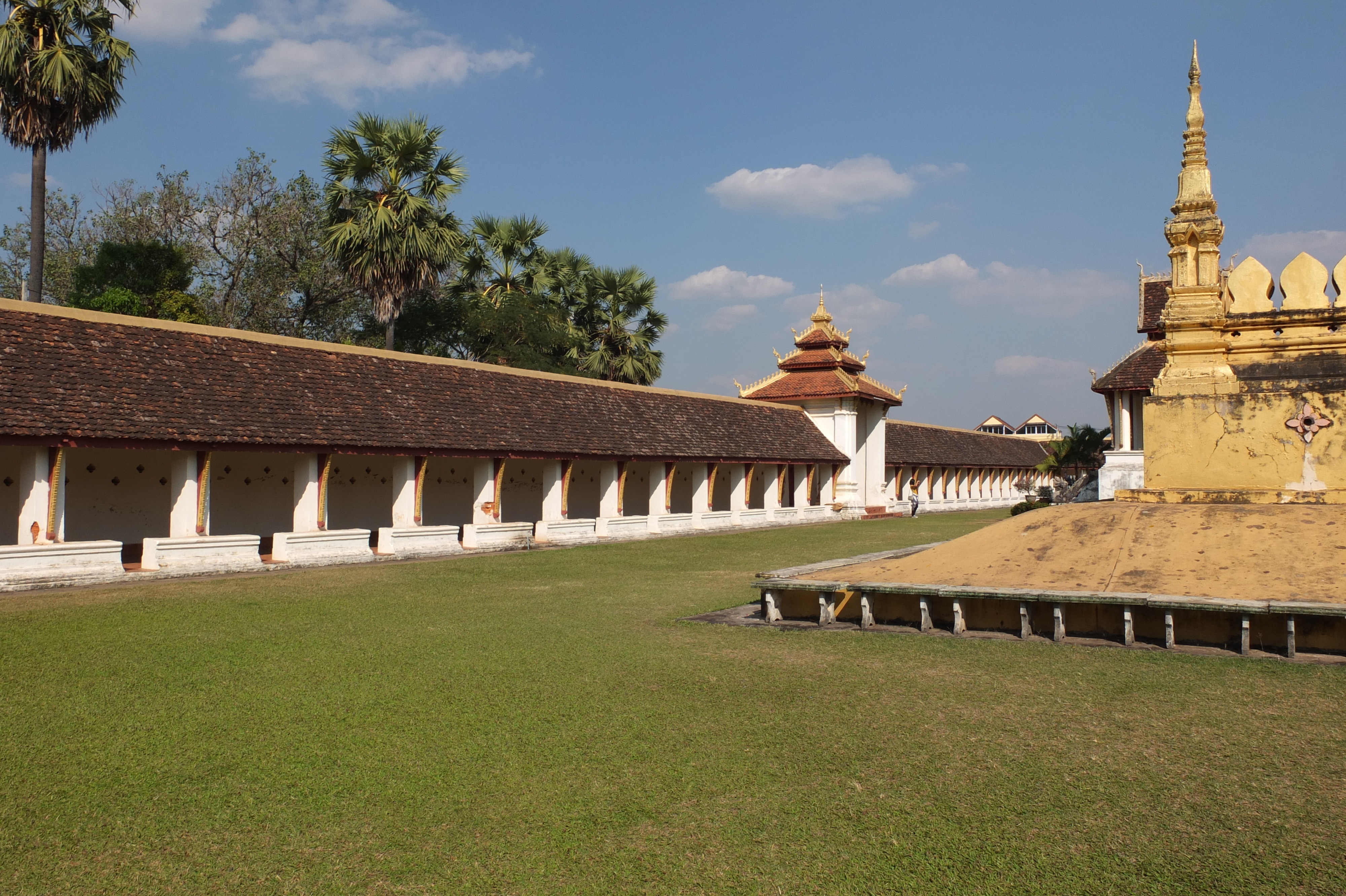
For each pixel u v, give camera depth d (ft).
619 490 84.28
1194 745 18.20
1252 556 28.37
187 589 42.88
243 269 132.16
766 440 110.11
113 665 26.11
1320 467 30.76
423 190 101.60
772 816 14.94
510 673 25.04
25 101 76.43
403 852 13.75
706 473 98.32
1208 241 33.17
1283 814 14.67
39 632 31.35
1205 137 33.68
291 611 36.58
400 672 25.30
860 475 135.03
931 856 13.39
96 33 79.46
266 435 52.65
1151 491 33.12
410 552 61.67
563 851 13.73
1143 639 28.58
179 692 23.06
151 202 130.11
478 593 42.78
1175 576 28.53
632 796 15.84
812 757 17.78
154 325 54.34
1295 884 12.37
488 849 13.82
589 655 27.61
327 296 136.77
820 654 27.40
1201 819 14.55
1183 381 33.04
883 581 32.37
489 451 67.92
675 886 12.60
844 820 14.75
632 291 143.84
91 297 94.73
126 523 58.23
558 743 18.78
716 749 18.34
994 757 17.67
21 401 42.78
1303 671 24.13
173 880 12.95
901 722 20.02
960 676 24.30
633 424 88.63
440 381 71.56
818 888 12.48
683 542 79.77
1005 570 31.45
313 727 19.97
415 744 18.79
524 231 136.77
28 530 43.62
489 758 17.85
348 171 97.66
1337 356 31.50
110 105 80.12
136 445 46.11
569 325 137.18
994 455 195.52
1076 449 148.77
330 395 60.34
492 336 127.44
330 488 70.64
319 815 15.16
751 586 38.17
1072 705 21.22
